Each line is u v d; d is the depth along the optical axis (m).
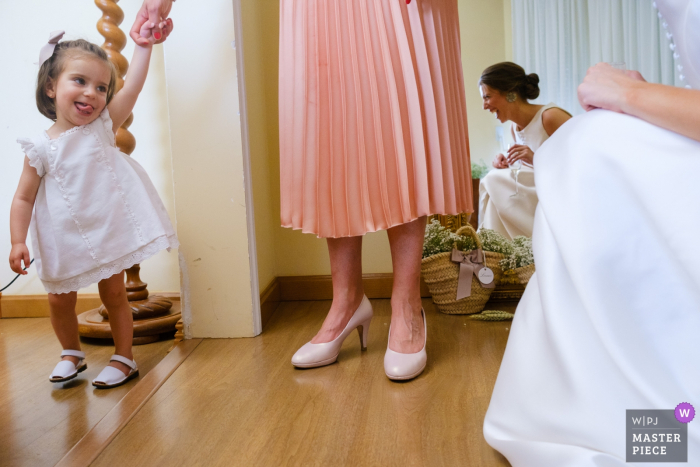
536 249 0.63
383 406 0.96
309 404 0.99
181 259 1.49
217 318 1.49
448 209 1.22
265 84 1.90
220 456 0.80
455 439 0.81
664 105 0.54
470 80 2.03
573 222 0.56
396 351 1.12
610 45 1.97
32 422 1.03
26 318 1.96
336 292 1.24
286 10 1.20
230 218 1.47
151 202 1.27
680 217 0.50
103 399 1.15
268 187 1.91
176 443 0.85
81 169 1.21
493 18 2.02
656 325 0.52
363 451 0.79
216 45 1.44
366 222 1.17
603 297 0.54
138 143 1.94
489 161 2.02
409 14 1.16
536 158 0.67
